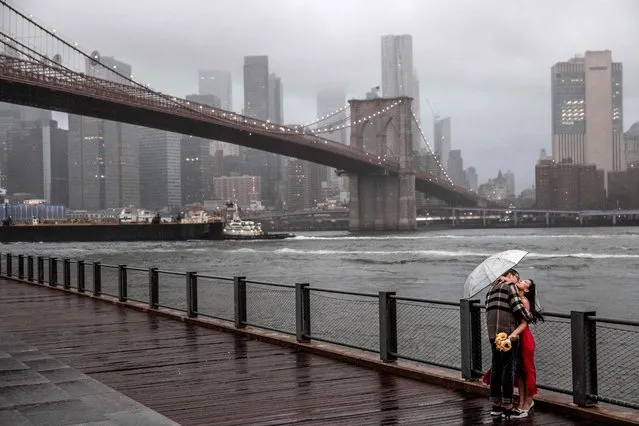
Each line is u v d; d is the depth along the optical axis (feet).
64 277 87.04
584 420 25.94
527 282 26.78
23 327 54.44
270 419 26.99
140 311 63.98
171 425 24.75
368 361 36.78
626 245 385.70
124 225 489.26
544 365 50.98
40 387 31.04
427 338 65.98
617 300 129.70
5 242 442.91
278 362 38.65
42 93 332.80
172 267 234.79
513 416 26.27
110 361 39.75
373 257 284.00
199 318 56.18
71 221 515.91
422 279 177.37
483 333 55.16
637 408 24.93
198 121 416.87
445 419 26.50
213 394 31.37
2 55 319.47
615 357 55.67
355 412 27.84
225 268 228.22
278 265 241.96
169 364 38.60
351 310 83.61
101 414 26.25
